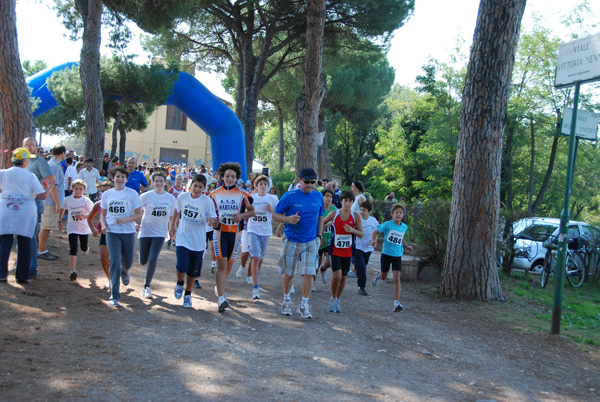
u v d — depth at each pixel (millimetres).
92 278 8375
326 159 35031
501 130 9211
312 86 17500
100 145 17234
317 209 7195
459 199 9320
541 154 30547
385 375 5031
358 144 49906
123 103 23859
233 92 36656
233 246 7137
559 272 7422
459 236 9273
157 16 18594
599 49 6859
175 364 4688
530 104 26969
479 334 7172
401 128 36375
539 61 26969
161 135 48656
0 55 10039
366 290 9820
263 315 7059
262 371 4723
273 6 23547
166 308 6934
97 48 17016
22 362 4375
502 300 9266
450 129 29234
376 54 26250
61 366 4379
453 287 9266
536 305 9531
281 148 40219
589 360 6449
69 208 7949
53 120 33500
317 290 9445
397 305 8078
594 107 26047
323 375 4793
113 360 4656
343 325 6945
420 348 6191
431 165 32375
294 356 5309
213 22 25219
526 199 32875
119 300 7102
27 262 7309
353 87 34969
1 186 7191
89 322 5867
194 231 7012
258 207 8250
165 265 10438
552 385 5422
